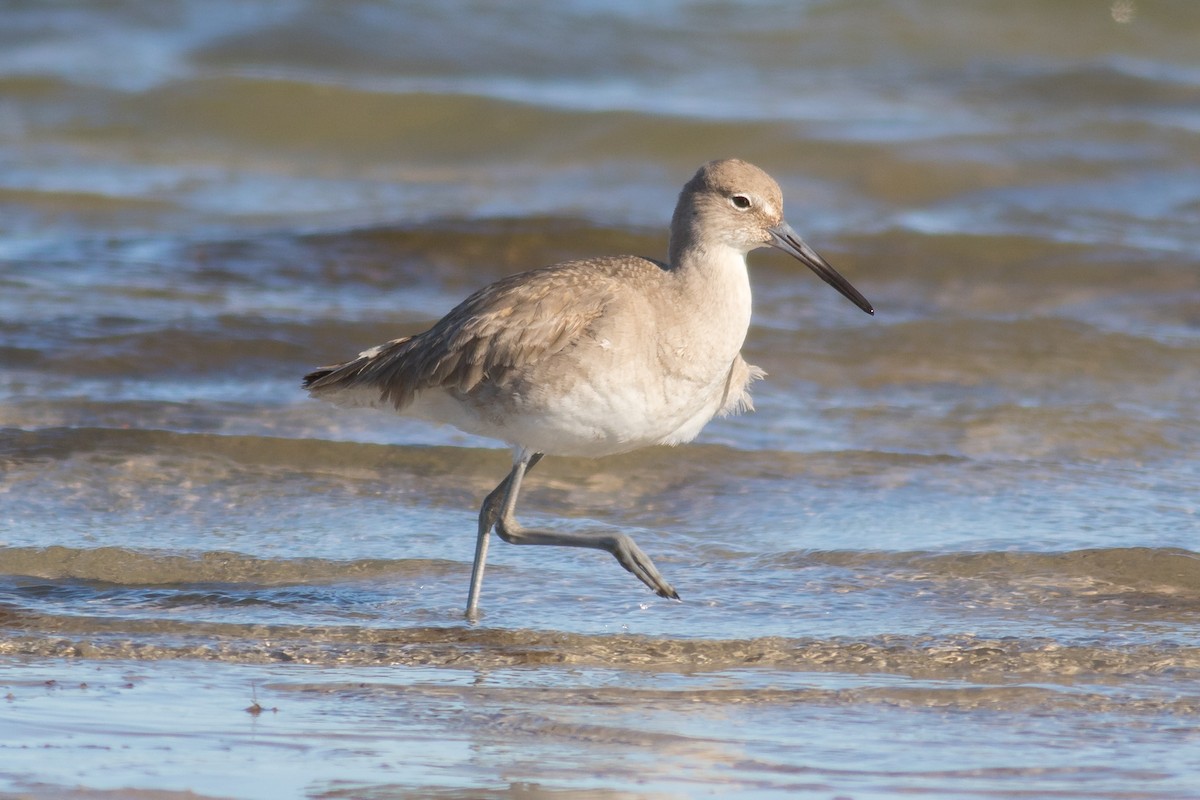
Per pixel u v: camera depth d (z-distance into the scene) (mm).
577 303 9961
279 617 10305
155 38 35938
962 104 32000
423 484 13461
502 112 29906
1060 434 14836
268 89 30266
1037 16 38125
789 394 16062
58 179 26297
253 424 14836
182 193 25719
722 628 10148
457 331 10094
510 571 11398
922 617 10352
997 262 21250
